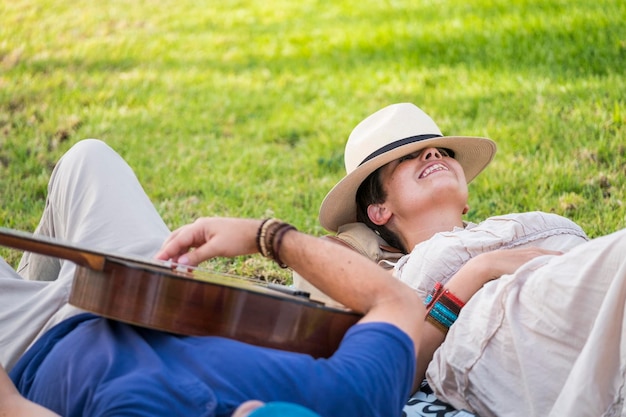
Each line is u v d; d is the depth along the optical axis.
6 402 2.29
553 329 2.64
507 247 3.25
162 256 2.50
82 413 2.22
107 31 10.50
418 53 8.63
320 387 2.18
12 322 2.85
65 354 2.35
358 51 9.12
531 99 6.89
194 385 2.15
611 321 2.40
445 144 3.83
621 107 6.35
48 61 9.52
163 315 2.30
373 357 2.25
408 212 3.72
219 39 10.10
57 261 3.45
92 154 3.16
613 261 2.49
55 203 3.22
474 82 7.60
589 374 2.38
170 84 8.77
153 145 7.18
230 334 2.34
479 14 9.09
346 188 3.85
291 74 8.83
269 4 11.25
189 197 6.02
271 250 2.46
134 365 2.25
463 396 2.86
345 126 7.35
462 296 3.02
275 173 6.46
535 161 5.86
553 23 8.22
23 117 7.91
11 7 11.41
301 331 2.38
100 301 2.31
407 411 2.89
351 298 2.39
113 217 3.01
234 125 7.64
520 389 2.73
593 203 5.20
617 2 8.16
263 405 1.91
